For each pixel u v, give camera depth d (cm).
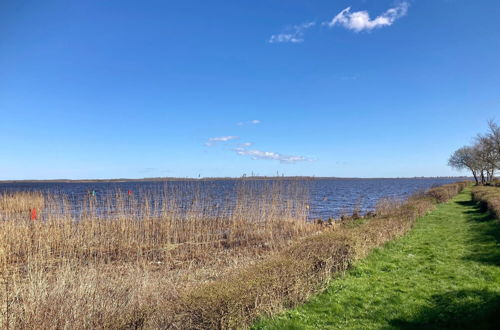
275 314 597
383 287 732
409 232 1368
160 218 1805
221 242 1512
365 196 4675
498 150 3753
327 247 831
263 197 1945
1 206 2109
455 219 1708
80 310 521
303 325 566
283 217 1869
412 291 701
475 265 852
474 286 695
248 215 1870
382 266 887
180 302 523
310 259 741
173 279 841
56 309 523
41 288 616
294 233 1584
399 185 9694
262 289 584
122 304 564
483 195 2119
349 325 569
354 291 716
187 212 1825
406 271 841
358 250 918
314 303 662
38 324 486
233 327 521
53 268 1043
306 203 2052
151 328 478
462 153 5738
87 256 1240
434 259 939
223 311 506
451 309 597
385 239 1150
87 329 481
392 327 554
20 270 1024
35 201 2386
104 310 526
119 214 1672
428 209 2036
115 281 755
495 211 1455
